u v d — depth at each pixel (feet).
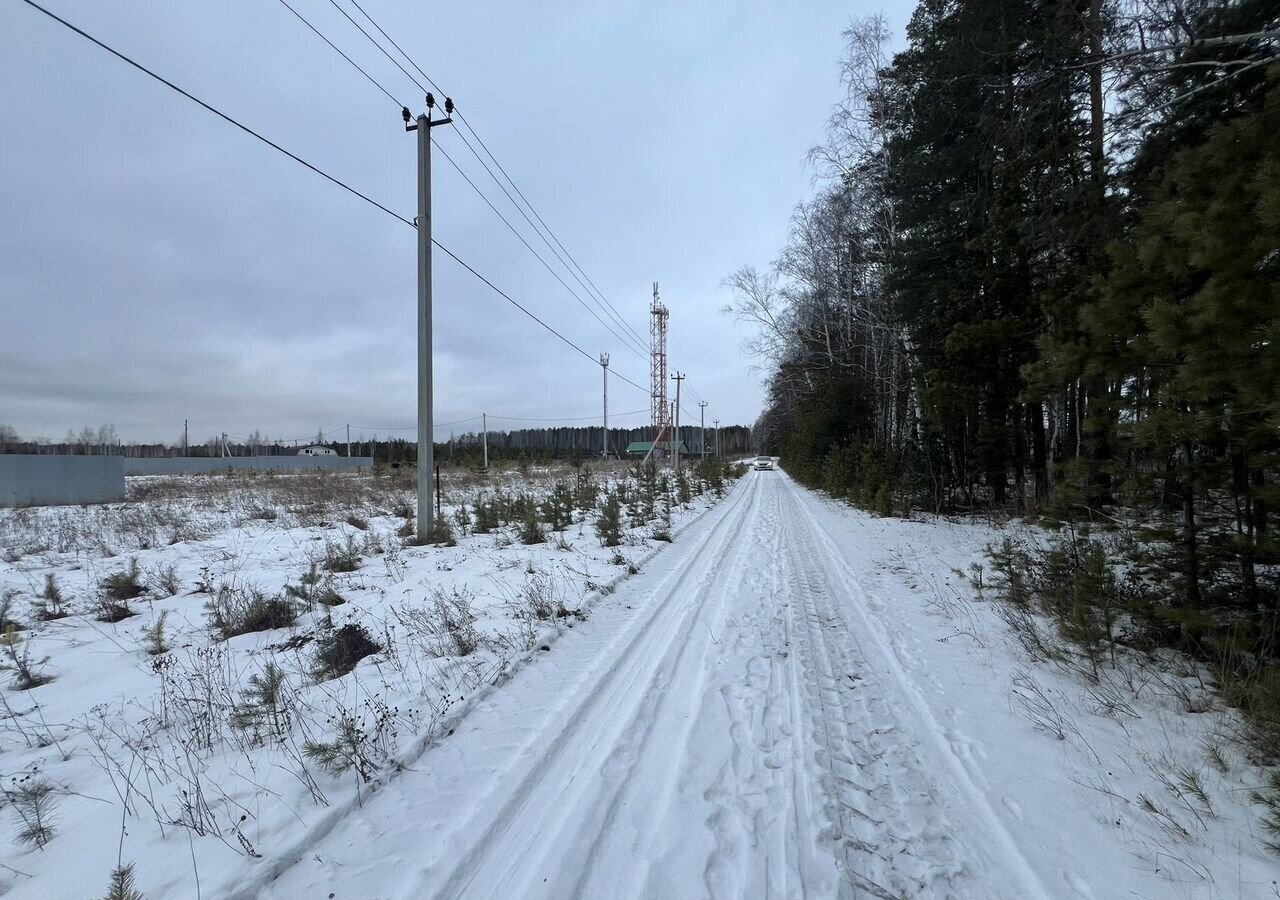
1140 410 16.35
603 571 30.50
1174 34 24.76
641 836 9.56
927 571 30.42
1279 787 9.36
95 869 8.73
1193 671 14.79
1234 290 12.25
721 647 18.97
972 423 50.49
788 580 28.96
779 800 10.62
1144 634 16.34
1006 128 32.76
